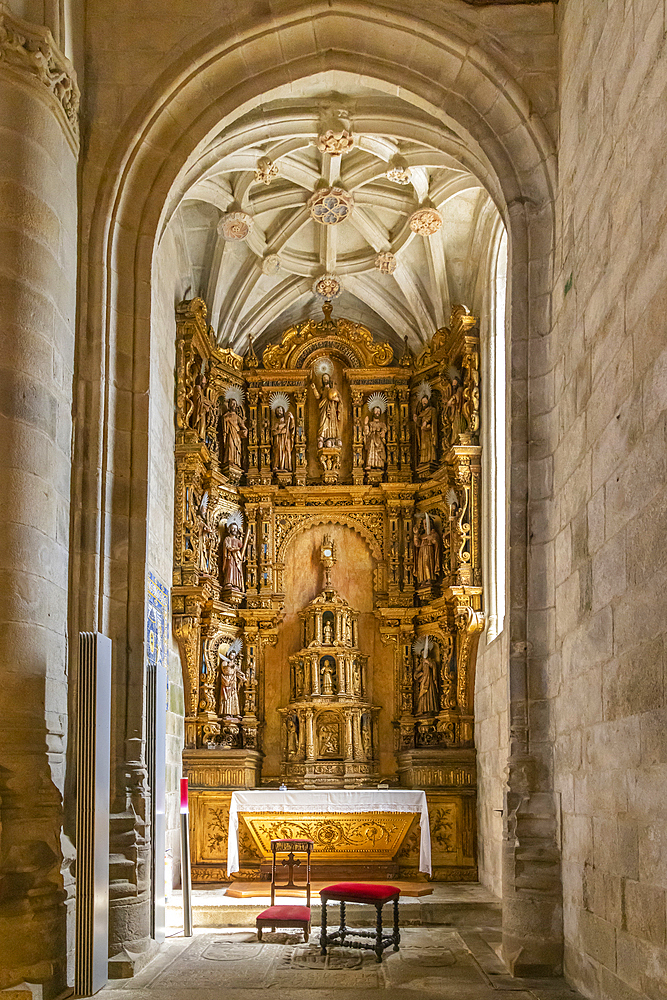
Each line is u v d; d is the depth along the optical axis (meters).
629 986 7.01
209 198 15.13
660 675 6.41
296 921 10.06
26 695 8.19
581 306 9.03
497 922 12.15
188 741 15.57
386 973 9.12
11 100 8.90
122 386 10.60
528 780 9.68
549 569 10.02
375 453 17.72
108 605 10.09
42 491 8.59
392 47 11.13
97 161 10.70
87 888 8.27
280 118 13.02
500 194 11.26
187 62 10.92
